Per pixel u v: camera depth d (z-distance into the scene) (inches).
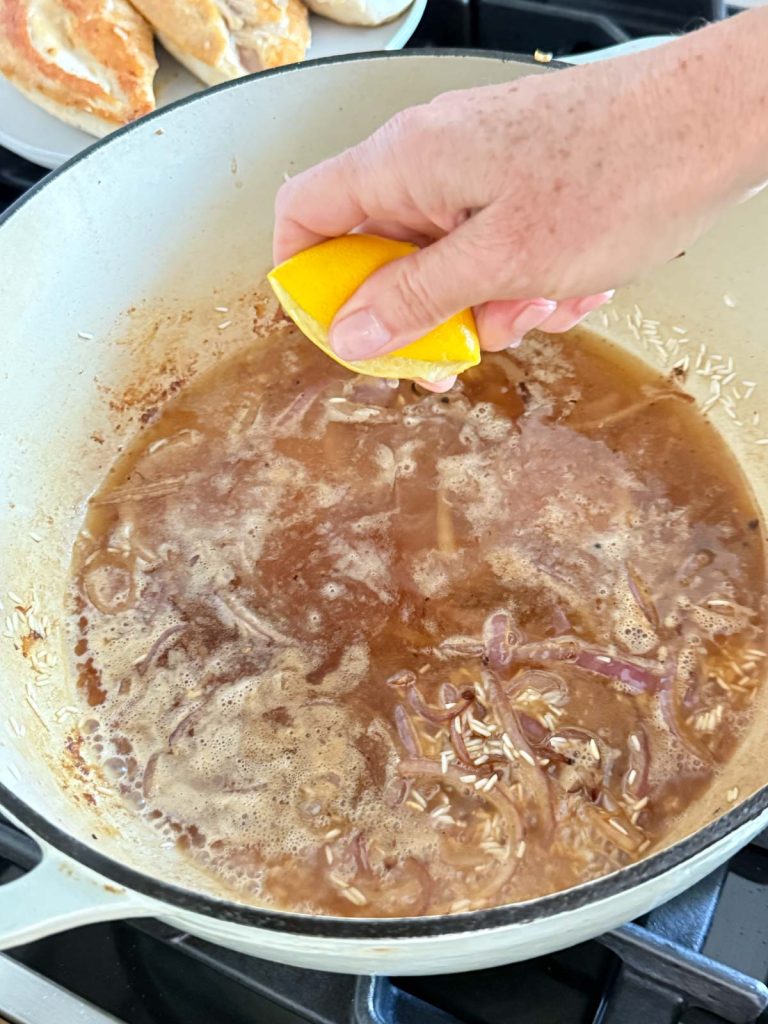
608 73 10.6
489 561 14.8
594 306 14.0
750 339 16.2
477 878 12.1
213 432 16.8
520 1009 11.7
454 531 15.1
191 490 16.1
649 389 16.6
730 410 16.2
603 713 13.3
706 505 15.3
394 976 11.6
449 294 11.2
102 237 15.5
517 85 10.9
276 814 12.9
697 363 16.6
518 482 15.6
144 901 9.4
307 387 17.0
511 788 12.7
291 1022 11.7
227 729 13.6
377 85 15.2
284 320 17.8
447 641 14.1
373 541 15.2
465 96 11.0
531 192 10.6
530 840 12.3
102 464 16.6
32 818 10.0
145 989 12.0
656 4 18.1
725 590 14.4
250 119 15.5
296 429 16.6
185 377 17.5
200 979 12.1
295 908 12.2
